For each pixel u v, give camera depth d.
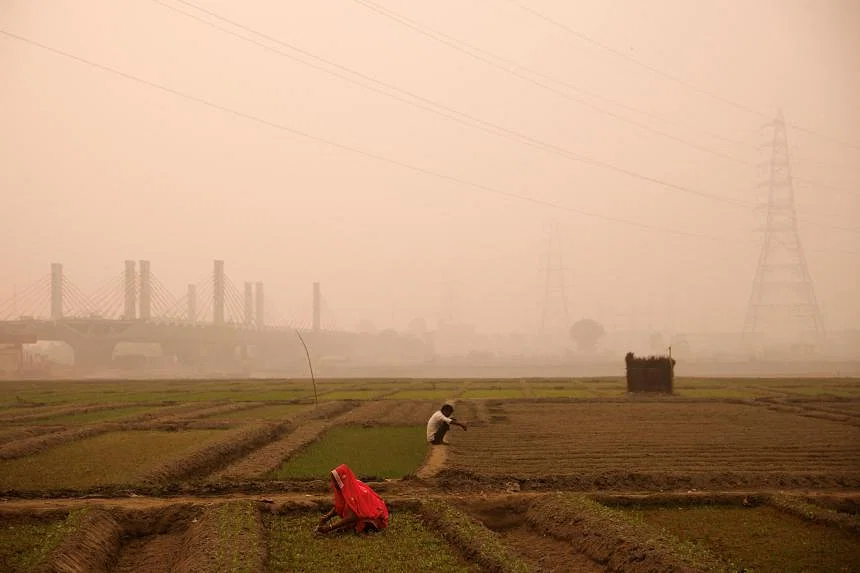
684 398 41.44
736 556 11.93
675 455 21.58
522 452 22.28
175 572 11.54
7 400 43.59
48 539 12.46
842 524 13.52
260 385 59.59
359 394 47.81
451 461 20.59
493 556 11.55
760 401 39.06
